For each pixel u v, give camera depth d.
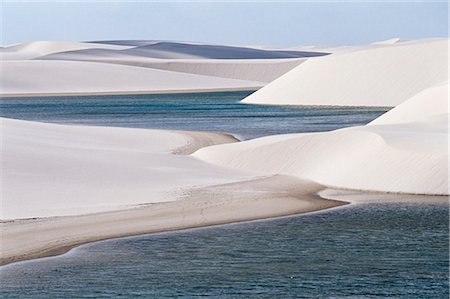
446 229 47.28
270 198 56.97
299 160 68.44
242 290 35.94
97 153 72.94
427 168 60.28
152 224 48.59
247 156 71.12
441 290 35.66
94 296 35.12
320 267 39.44
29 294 35.41
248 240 45.00
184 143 89.94
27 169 62.22
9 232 46.16
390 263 40.03
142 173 64.56
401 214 51.69
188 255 41.84
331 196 58.16
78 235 45.72
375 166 62.41
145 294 35.34
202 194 57.75
